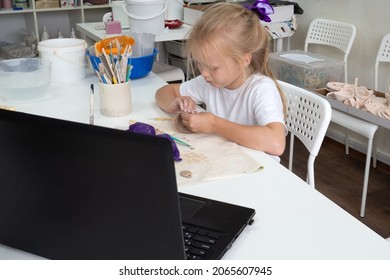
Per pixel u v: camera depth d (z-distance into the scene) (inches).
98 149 21.4
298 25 127.1
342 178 99.9
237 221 31.0
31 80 58.3
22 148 23.3
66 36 167.8
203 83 58.2
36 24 150.3
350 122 84.6
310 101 52.7
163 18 98.7
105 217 23.4
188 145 44.8
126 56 53.1
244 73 51.4
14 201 25.7
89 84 66.1
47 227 25.8
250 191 36.3
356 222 31.9
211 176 38.5
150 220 22.3
